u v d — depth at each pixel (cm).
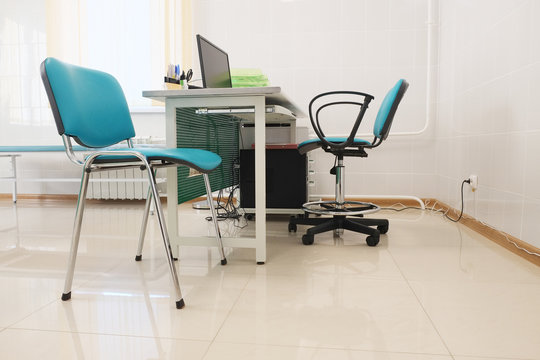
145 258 191
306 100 351
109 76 167
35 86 395
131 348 104
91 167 135
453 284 151
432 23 329
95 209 348
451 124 299
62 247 213
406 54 340
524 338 109
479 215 244
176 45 353
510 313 125
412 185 347
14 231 254
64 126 130
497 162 216
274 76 354
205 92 168
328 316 123
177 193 187
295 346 105
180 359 99
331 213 222
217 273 167
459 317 122
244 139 327
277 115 257
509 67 201
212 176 237
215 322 120
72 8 368
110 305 133
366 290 146
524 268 171
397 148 347
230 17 356
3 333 113
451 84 298
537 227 175
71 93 135
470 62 257
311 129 352
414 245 212
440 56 328
